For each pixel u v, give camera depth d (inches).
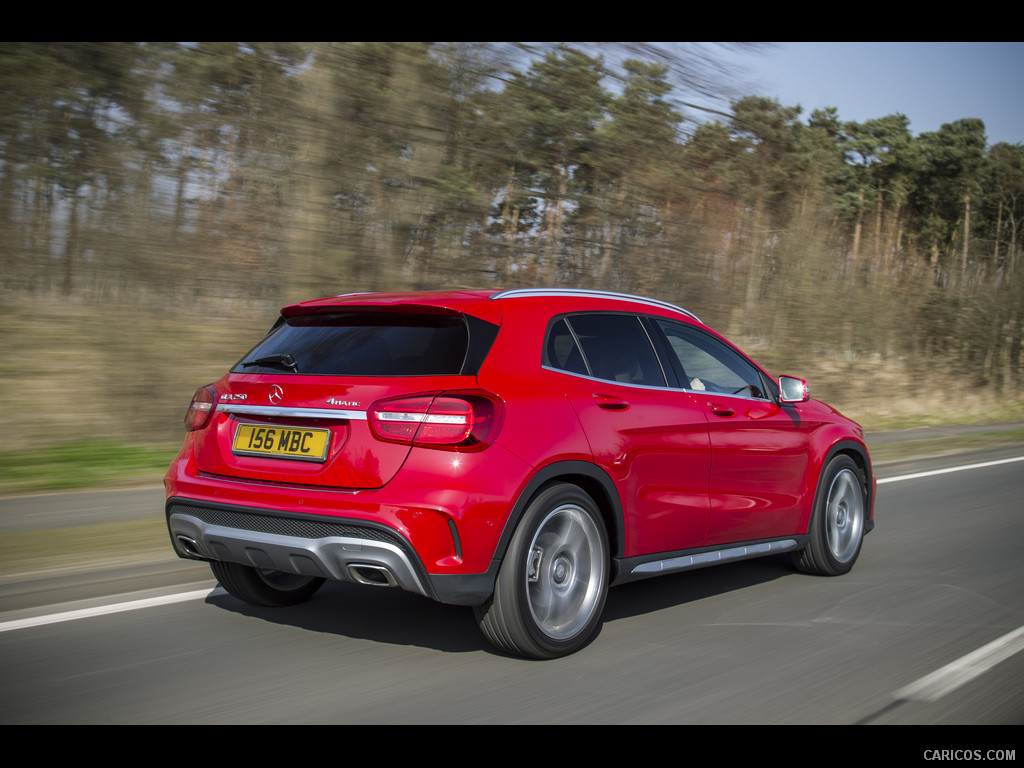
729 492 192.5
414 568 141.4
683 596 202.8
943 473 417.7
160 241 394.9
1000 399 900.6
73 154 388.8
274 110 406.9
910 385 784.3
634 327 185.5
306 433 151.3
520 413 151.8
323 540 144.3
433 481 142.1
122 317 388.5
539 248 501.0
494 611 150.1
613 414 167.9
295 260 406.9
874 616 187.9
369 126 428.1
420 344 154.6
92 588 193.9
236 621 175.8
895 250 818.8
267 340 172.9
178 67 397.7
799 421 214.5
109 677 145.1
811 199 656.4
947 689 145.2
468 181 462.0
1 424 352.2
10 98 377.7
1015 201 1284.4
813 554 220.2
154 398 381.1
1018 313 948.6
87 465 331.6
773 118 611.2
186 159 402.9
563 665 154.7
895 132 1855.3
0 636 163.3
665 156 552.7
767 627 179.0
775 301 640.4
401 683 144.8
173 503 163.3
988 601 200.7
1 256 383.9
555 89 495.2
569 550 160.9
